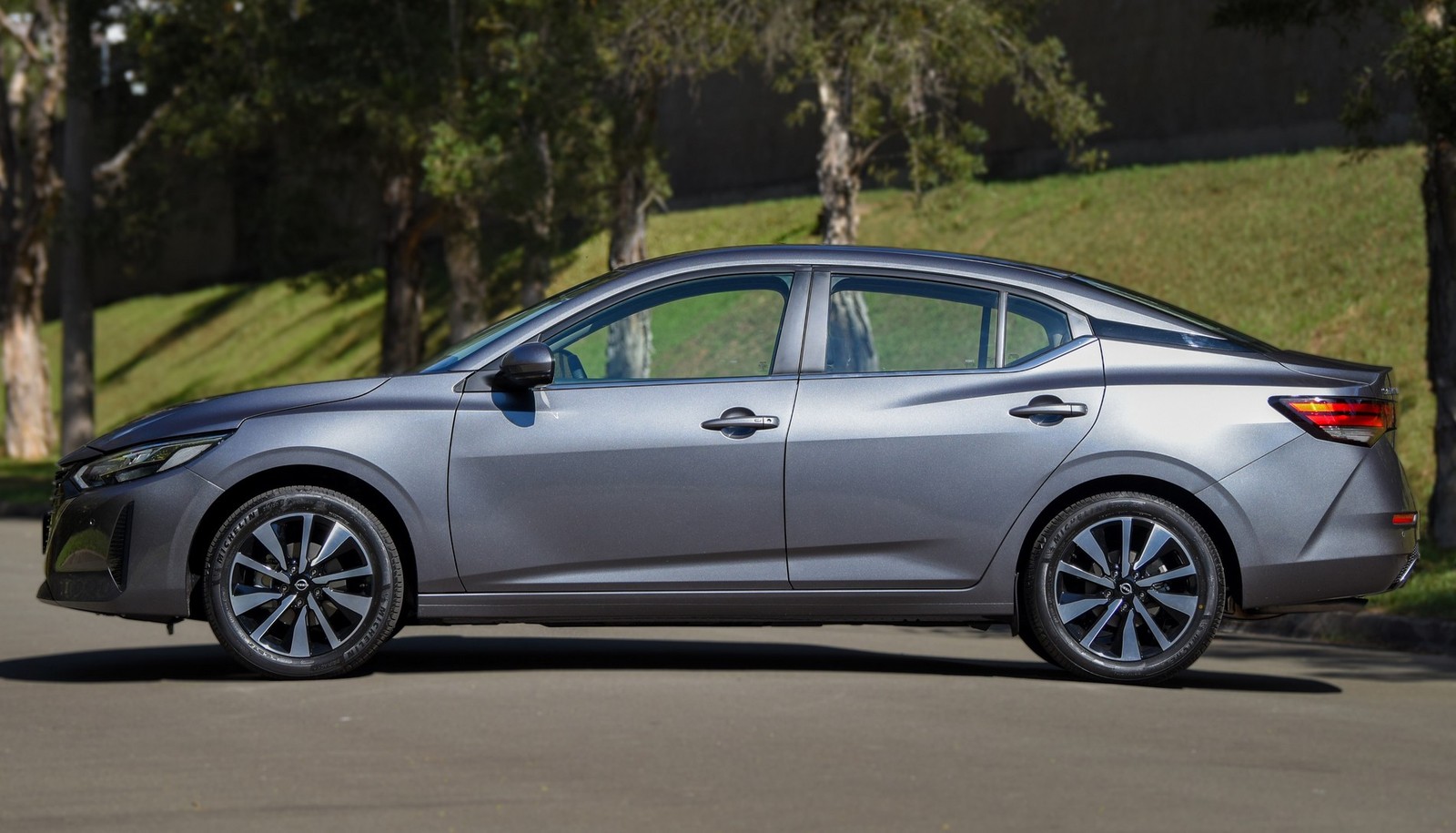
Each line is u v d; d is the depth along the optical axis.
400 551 11.71
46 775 8.59
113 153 58.66
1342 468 11.73
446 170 38.72
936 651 14.66
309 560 11.55
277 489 11.57
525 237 42.94
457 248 44.38
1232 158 50.59
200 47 45.69
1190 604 11.66
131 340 85.56
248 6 41.25
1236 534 11.66
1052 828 7.59
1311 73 48.44
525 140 40.72
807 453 11.53
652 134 44.72
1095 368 11.78
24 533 29.73
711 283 11.98
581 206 42.59
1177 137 52.62
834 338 11.78
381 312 72.94
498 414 11.59
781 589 11.58
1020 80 38.41
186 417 11.73
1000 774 8.71
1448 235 22.61
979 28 36.31
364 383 11.80
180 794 8.17
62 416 57.22
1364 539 11.72
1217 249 44.75
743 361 11.73
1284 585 11.70
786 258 11.99
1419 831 7.68
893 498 11.55
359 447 11.49
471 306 44.69
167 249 90.81
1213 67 51.47
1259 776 8.80
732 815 7.77
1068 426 11.62
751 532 11.53
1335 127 47.75
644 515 11.52
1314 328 38.50
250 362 75.19
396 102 40.03
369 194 47.06
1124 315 11.97
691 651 13.92
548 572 11.56
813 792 8.24
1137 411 11.66
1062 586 11.73
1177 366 11.83
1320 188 45.12
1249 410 11.71
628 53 40.16
